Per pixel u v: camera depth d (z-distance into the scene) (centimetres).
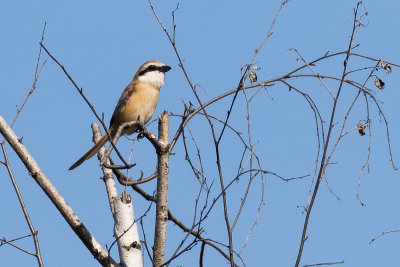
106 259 962
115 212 1031
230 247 795
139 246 1012
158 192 968
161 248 952
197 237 822
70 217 971
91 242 966
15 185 873
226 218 812
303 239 778
